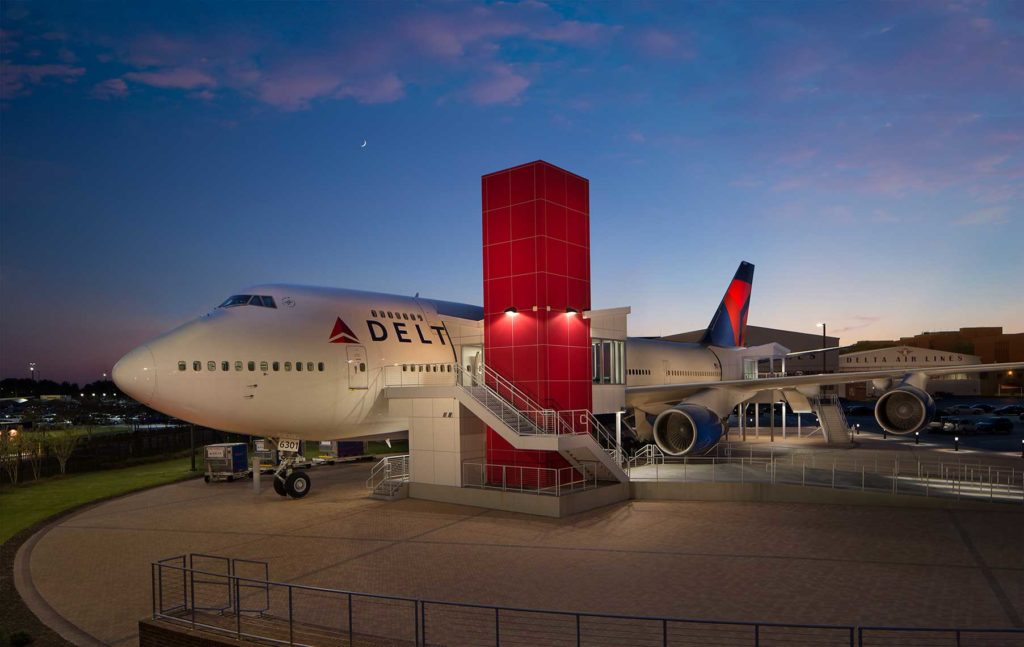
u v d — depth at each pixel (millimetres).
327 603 12734
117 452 46656
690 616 11797
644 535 17953
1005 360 111125
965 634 10875
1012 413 66875
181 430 65625
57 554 17328
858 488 22078
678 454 25625
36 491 29078
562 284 23641
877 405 28766
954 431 47469
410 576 14453
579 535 18016
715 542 17078
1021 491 21938
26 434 37875
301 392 22328
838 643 10516
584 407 24125
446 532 18531
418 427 23891
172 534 19188
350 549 16859
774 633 10984
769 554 15828
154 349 20344
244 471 30578
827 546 16484
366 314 24812
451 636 10930
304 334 22781
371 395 24094
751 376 47469
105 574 15398
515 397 23141
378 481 28281
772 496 22641
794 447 38188
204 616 11727
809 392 39500
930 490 22031
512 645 10531
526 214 23297
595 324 26203
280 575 14781
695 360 41500
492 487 22500
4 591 14305
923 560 15117
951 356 107000
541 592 13234
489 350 24203
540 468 22125
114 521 21438
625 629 11227
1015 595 12703
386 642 10242
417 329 26078
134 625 12195
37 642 11438
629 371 34594
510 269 23641
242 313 22297
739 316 48719
